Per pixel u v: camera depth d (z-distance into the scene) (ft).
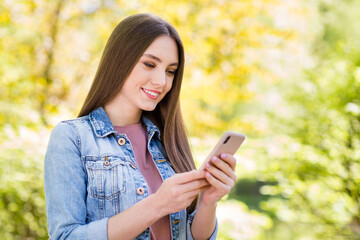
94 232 3.58
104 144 4.20
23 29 14.82
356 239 12.80
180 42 4.45
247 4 15.96
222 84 16.57
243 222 11.68
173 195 3.54
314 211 13.62
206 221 4.39
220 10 15.58
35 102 14.38
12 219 10.62
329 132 13.35
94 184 3.95
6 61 13.97
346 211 12.84
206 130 18.06
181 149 4.94
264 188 14.55
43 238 10.96
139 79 4.30
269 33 16.52
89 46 16.02
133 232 3.58
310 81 14.48
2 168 10.11
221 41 15.79
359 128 12.59
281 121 15.40
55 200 3.76
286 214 13.92
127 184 4.05
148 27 4.31
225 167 3.72
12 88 13.92
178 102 4.91
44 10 14.84
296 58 17.52
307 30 19.77
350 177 12.66
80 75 15.72
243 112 30.50
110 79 4.41
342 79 13.34
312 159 13.26
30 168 10.48
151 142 4.74
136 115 4.66
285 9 16.69
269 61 17.19
